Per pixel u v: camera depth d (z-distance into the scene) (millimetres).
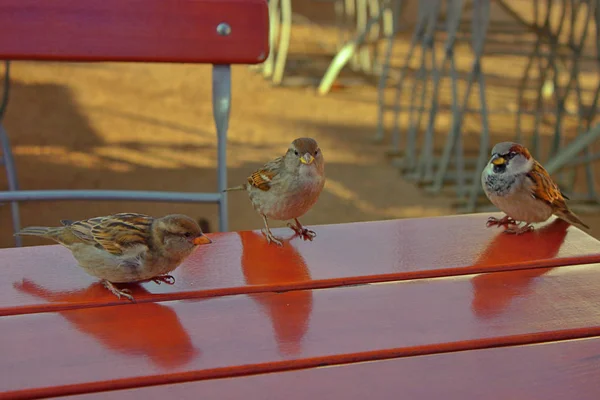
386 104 10570
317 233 2271
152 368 1479
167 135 8719
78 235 1949
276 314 1714
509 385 1434
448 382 1442
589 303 1784
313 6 16391
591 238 2238
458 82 11594
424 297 1812
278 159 2926
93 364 1491
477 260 2047
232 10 2928
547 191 2553
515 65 12672
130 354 1530
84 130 8758
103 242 1879
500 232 2287
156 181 7180
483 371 1482
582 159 7391
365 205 6984
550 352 1560
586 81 11750
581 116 8234
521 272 1980
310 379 1451
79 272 1960
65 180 7105
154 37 2889
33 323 1663
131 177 7266
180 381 1451
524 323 1678
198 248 2148
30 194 3260
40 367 1478
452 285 1888
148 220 1994
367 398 1387
